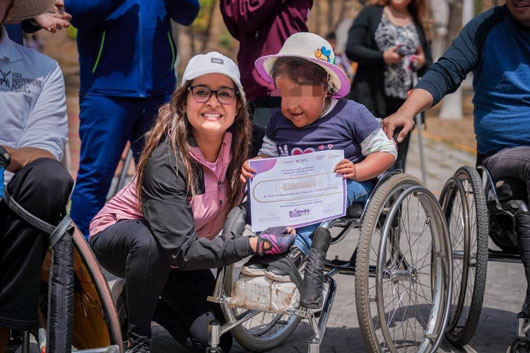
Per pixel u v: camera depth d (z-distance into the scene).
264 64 3.92
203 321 4.01
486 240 4.08
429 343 4.21
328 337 4.54
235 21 5.25
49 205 2.94
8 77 3.41
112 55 5.41
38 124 3.49
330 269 4.09
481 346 4.44
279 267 3.54
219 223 3.91
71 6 5.20
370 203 3.73
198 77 3.58
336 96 3.95
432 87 4.38
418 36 6.48
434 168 11.30
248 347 4.21
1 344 3.29
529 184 4.04
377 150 3.90
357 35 6.52
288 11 5.16
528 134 4.32
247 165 3.71
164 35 5.57
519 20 4.36
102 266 3.89
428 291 5.35
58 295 2.88
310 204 3.73
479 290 4.10
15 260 2.96
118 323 3.11
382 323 3.75
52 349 2.84
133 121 5.56
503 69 4.39
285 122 4.00
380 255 3.68
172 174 3.60
